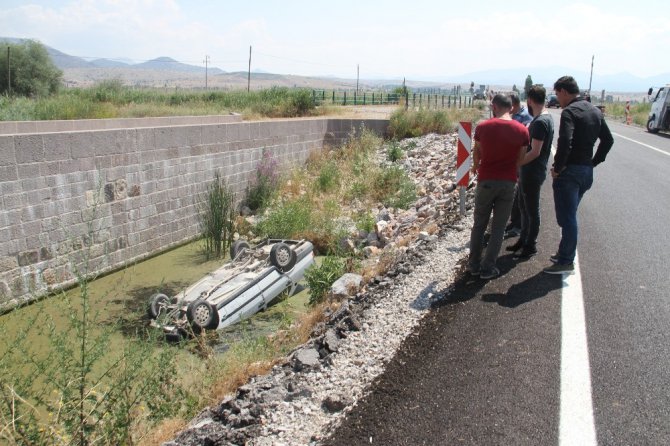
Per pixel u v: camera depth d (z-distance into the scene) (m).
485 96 51.94
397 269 7.28
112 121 18.41
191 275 12.00
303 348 5.60
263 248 11.59
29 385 4.84
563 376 4.27
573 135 6.10
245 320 9.53
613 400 3.96
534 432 3.65
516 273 6.52
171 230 14.03
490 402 3.99
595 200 10.70
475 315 5.40
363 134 22.47
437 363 4.57
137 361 5.73
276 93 32.12
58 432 4.51
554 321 5.21
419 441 3.64
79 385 4.87
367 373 4.61
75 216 11.18
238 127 16.45
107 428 4.85
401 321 5.52
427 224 10.56
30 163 10.16
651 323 5.16
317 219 14.02
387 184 16.67
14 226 9.97
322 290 9.63
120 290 10.90
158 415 5.39
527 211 6.95
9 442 4.29
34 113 19.64
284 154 19.38
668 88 27.92
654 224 8.79
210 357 7.01
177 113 25.09
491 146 6.04
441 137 23.94
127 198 12.48
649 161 16.64
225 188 14.79
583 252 7.32
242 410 4.46
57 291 10.20
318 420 4.09
